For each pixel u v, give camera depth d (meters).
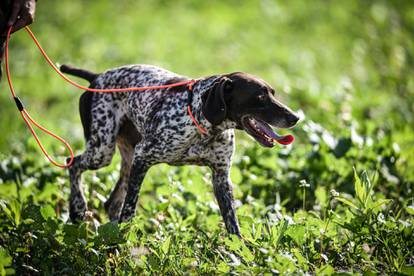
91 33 24.73
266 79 20.16
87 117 10.51
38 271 8.33
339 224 8.78
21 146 14.22
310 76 20.83
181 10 28.38
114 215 10.53
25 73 20.55
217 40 24.70
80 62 21.59
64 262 8.53
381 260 8.71
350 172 11.52
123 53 22.58
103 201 10.38
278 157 12.13
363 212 8.81
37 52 22.34
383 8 29.06
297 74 21.41
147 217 10.44
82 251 8.69
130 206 9.62
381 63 22.69
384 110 17.12
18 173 11.74
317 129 12.66
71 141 14.53
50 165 11.88
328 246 9.01
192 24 26.33
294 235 8.72
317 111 15.76
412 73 21.61
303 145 13.14
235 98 9.05
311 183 11.25
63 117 17.52
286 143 8.91
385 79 20.66
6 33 8.94
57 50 22.73
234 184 11.09
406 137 13.45
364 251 8.80
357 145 11.88
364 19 28.22
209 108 8.92
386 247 8.61
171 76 9.94
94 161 10.39
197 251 8.79
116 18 26.77
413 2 30.78
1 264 7.70
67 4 28.05
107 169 11.79
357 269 8.66
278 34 25.81
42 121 15.16
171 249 8.59
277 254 8.07
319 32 26.47
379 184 11.45
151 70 10.22
